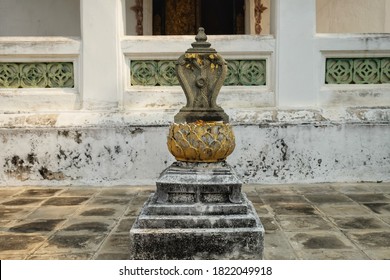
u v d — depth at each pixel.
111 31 6.66
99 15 6.66
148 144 6.48
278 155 6.50
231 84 6.85
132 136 6.48
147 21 9.96
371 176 6.57
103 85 6.69
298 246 4.09
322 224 4.74
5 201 5.72
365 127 6.52
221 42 6.74
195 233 3.48
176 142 3.69
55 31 9.52
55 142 6.46
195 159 3.70
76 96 6.80
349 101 6.79
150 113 6.59
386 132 6.55
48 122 6.50
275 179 6.52
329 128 6.50
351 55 6.78
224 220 3.52
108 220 4.91
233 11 10.24
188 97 3.76
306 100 6.73
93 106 6.70
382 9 9.12
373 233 4.44
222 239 3.48
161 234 3.48
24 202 5.67
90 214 5.14
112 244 4.16
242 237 3.48
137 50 6.75
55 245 4.14
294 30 6.68
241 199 3.66
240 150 6.50
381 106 6.73
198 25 10.25
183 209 3.55
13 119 6.53
